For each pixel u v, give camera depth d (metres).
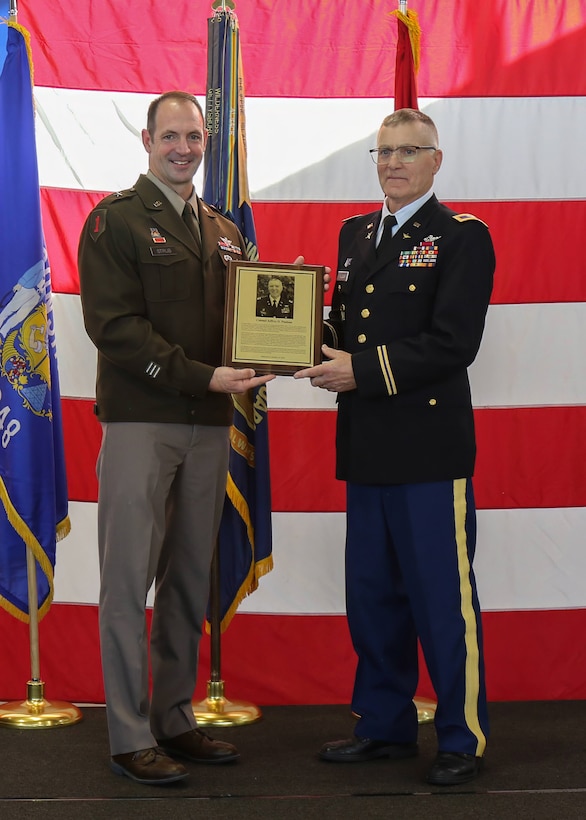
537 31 3.65
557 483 3.70
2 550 3.41
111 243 2.82
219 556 3.43
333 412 3.71
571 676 3.71
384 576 2.96
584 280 3.66
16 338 3.31
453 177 3.66
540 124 3.65
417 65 3.38
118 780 2.77
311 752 3.07
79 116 3.63
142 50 3.64
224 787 2.72
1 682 3.66
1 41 3.32
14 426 3.32
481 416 3.68
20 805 2.57
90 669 3.67
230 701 3.54
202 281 2.91
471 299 2.80
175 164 2.90
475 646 2.84
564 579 3.70
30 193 3.30
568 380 3.68
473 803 2.59
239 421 3.37
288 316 2.88
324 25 3.67
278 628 3.72
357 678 3.05
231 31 3.34
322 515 3.72
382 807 2.56
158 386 2.82
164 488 2.87
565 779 2.79
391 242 2.92
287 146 3.67
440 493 2.84
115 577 2.80
